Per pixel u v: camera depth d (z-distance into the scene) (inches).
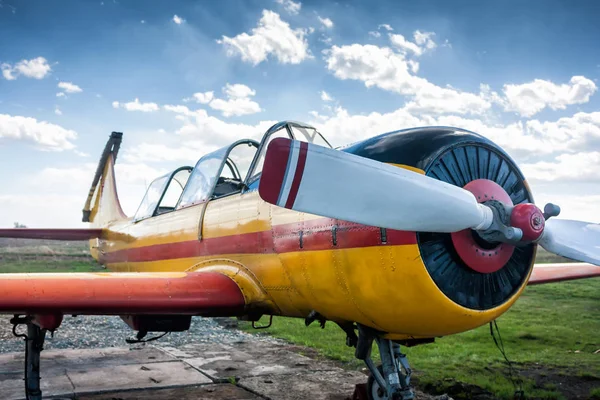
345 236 130.5
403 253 116.8
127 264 299.6
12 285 149.9
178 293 165.9
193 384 211.3
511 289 129.2
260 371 232.8
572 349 274.1
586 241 132.3
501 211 116.4
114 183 399.9
